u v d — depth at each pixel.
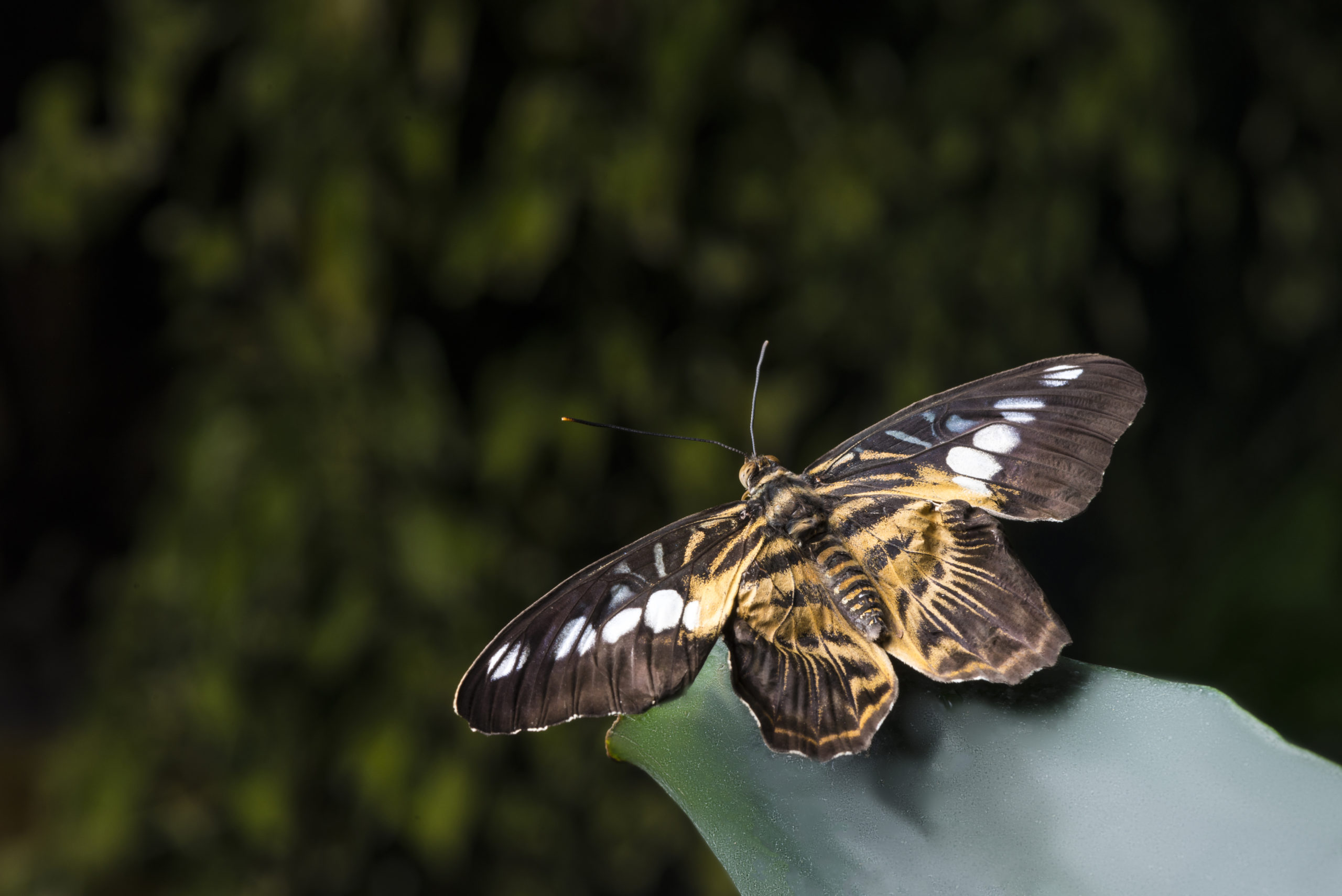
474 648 0.75
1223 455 0.96
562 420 0.74
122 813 0.78
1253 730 0.48
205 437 0.74
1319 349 0.94
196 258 0.75
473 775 0.75
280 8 0.69
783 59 0.74
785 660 0.50
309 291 0.70
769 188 0.74
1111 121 0.76
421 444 0.72
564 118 0.69
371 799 0.73
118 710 0.79
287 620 0.73
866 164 0.75
